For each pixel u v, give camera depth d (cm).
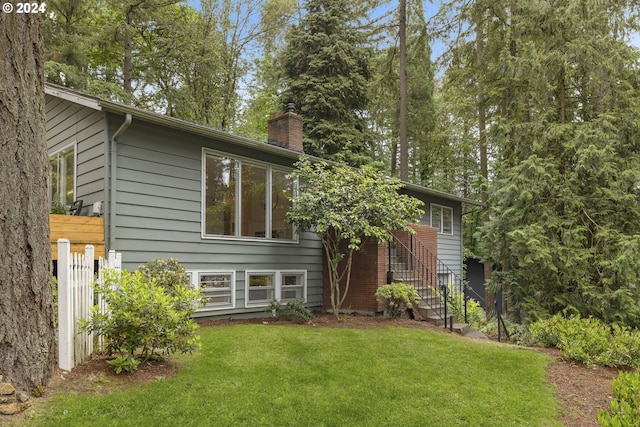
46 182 372
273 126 1048
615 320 898
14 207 344
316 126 1730
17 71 350
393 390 442
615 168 934
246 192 846
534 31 1065
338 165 907
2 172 340
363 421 371
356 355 551
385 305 860
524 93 1116
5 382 326
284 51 1898
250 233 846
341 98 1795
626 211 944
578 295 934
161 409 354
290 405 389
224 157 810
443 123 2414
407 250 934
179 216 726
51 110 857
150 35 1773
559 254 919
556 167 981
